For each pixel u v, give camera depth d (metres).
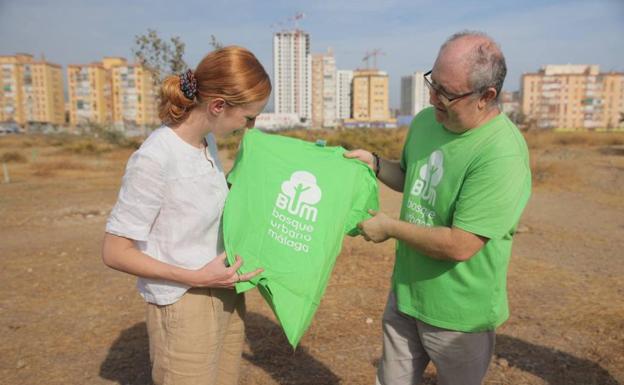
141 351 4.09
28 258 6.94
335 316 4.74
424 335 2.34
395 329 2.49
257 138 2.38
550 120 94.69
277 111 125.56
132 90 91.44
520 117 56.94
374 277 5.89
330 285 5.61
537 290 5.57
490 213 2.00
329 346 4.13
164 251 2.01
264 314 4.82
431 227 2.13
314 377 3.64
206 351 2.12
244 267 2.13
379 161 2.60
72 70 95.06
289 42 124.50
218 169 2.16
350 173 2.38
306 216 2.26
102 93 95.94
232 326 2.43
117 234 1.92
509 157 1.98
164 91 1.94
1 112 104.56
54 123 103.75
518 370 3.76
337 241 2.30
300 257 2.21
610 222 9.67
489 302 2.19
